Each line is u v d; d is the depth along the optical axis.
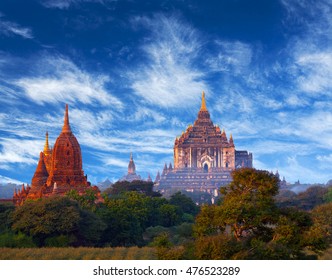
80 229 90.50
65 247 82.31
